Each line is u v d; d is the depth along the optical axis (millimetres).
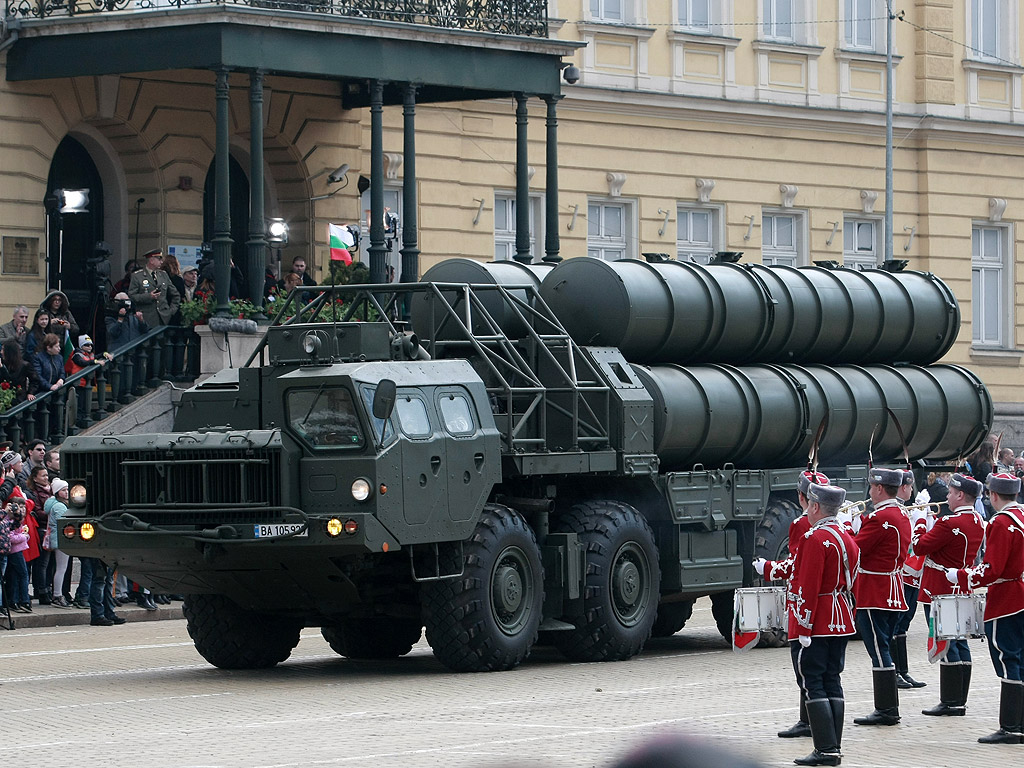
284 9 54812
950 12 76625
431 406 32438
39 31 53938
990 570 25031
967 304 76812
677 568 37594
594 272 37938
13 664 35344
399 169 63688
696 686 31125
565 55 60219
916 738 25312
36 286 55469
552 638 35812
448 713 27359
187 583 32562
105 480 32344
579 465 35500
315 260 61375
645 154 69125
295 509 30891
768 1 72438
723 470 38938
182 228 59094
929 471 44469
